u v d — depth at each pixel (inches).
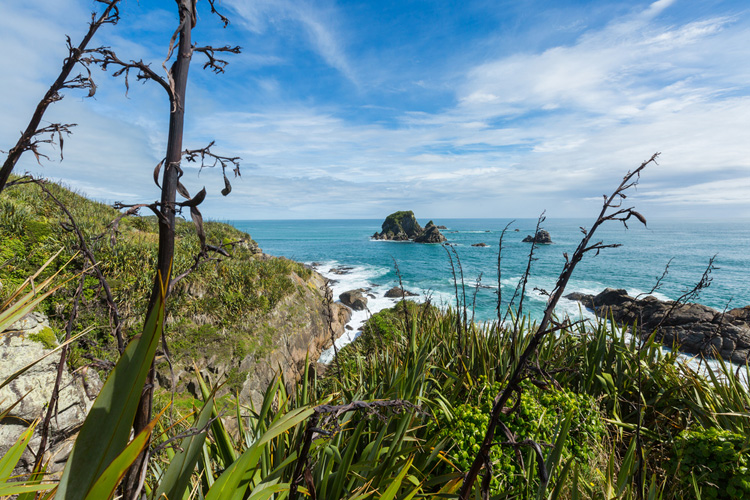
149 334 24.2
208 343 356.2
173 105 32.5
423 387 117.9
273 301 458.0
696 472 97.3
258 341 390.9
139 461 31.5
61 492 21.8
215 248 32.7
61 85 37.3
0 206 291.0
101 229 362.0
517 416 83.0
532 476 78.5
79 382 149.4
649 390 137.9
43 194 353.4
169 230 30.3
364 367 161.5
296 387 106.2
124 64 31.9
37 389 135.3
